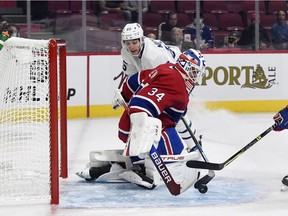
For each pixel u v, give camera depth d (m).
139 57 10.34
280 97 19.66
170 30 19.34
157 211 8.50
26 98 9.61
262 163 11.90
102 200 9.06
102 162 10.20
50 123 8.72
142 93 9.04
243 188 9.80
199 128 16.31
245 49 19.94
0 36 10.46
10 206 8.77
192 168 9.04
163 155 9.23
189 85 9.38
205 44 19.52
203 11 20.09
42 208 8.69
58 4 19.25
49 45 8.59
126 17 19.42
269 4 20.45
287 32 19.92
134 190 9.62
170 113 9.38
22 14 19.22
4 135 9.65
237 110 19.44
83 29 18.83
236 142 14.34
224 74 19.31
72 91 18.42
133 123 8.88
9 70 9.58
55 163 8.80
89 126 17.02
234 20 20.22
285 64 19.59
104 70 18.62
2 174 9.60
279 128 9.38
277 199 9.16
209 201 9.02
